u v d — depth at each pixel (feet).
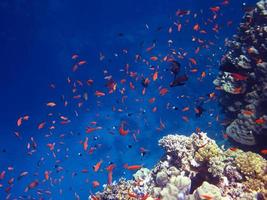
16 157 80.23
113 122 71.67
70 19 100.12
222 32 77.51
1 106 92.43
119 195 24.81
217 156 22.11
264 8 31.32
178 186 20.07
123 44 97.60
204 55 68.64
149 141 59.57
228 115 33.32
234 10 84.79
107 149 64.95
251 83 30.04
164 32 94.12
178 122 58.13
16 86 94.99
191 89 62.28
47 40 98.58
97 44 99.66
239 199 19.81
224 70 33.30
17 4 94.38
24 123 88.48
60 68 97.71
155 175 25.75
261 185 20.42
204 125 48.57
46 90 95.20
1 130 90.27
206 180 22.34
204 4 92.79
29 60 97.14
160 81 73.10
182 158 23.94
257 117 27.61
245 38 32.58
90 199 26.84
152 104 67.67
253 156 21.84
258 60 28.86
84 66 96.22
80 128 78.07
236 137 28.19
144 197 20.86
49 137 79.56
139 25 100.42
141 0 105.29
